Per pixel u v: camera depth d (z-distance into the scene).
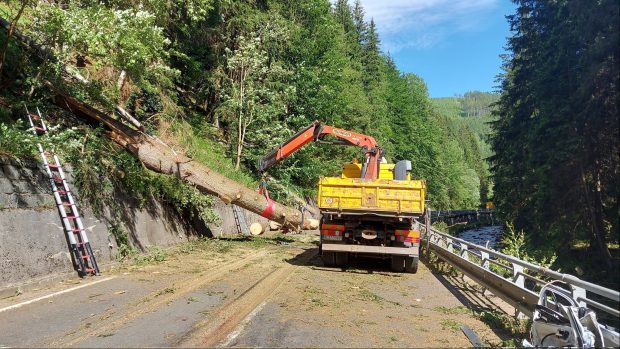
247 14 24.14
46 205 9.09
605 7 18.08
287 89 24.38
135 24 10.45
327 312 7.30
